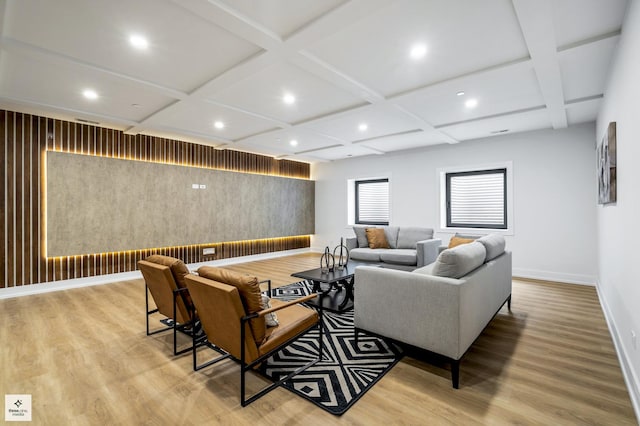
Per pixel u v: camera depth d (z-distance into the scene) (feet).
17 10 6.53
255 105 12.51
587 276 15.15
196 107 12.51
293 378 7.00
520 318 10.75
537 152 16.40
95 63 8.95
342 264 13.83
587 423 5.49
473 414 5.74
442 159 19.80
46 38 7.64
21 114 13.69
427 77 9.83
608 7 6.54
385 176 22.75
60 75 9.67
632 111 6.50
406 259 16.56
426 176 20.54
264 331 6.49
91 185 15.47
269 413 5.81
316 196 27.73
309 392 6.45
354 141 18.85
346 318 10.94
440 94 11.07
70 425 5.48
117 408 5.95
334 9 6.48
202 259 20.24
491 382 6.82
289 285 15.37
